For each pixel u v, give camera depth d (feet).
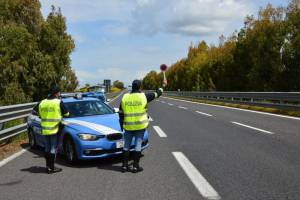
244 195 16.98
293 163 23.22
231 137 34.63
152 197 17.03
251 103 73.92
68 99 31.01
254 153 26.68
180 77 287.89
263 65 143.43
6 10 97.81
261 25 146.61
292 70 137.49
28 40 84.58
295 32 137.28
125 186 19.07
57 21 93.04
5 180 21.17
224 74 181.88
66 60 92.84
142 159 25.66
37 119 31.30
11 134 34.99
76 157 24.66
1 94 77.66
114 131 24.97
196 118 54.34
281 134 35.65
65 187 19.26
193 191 17.80
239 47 169.17
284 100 59.16
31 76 82.69
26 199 17.38
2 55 80.48
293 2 137.59
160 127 43.83
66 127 26.05
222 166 22.88
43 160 26.99
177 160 24.94
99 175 21.75
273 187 18.13
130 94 22.85
